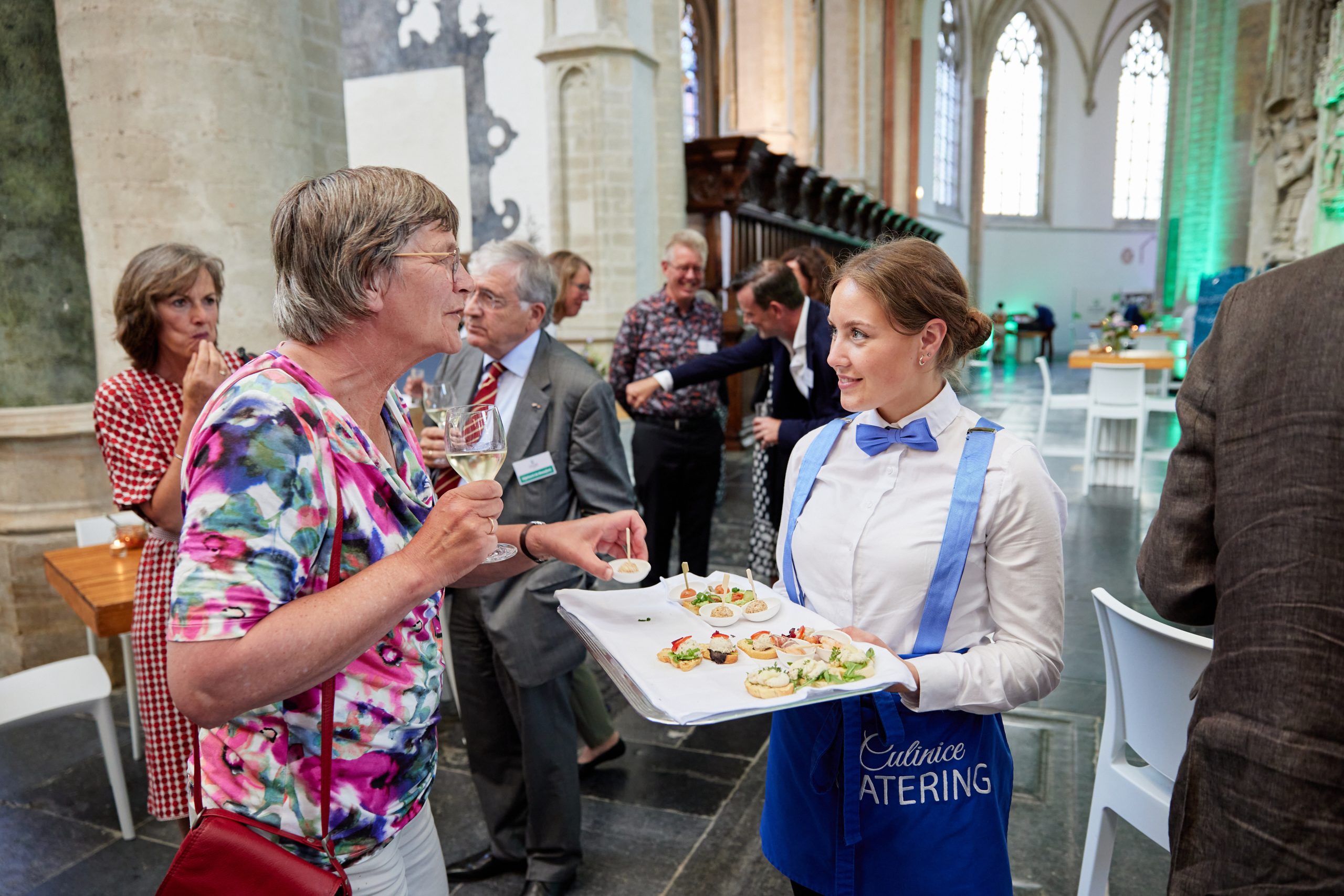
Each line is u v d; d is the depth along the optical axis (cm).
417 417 296
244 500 93
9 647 373
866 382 130
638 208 737
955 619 131
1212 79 1524
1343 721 73
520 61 771
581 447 220
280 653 91
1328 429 76
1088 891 188
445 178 820
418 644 114
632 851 247
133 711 312
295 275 106
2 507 369
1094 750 295
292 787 104
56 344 367
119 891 239
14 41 345
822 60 1688
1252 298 87
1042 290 2756
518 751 233
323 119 392
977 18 2470
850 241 1538
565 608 138
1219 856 79
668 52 762
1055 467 788
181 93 325
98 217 338
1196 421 92
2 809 282
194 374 192
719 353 350
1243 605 80
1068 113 2692
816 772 132
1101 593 178
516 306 217
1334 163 1003
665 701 102
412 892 124
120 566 285
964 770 130
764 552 339
